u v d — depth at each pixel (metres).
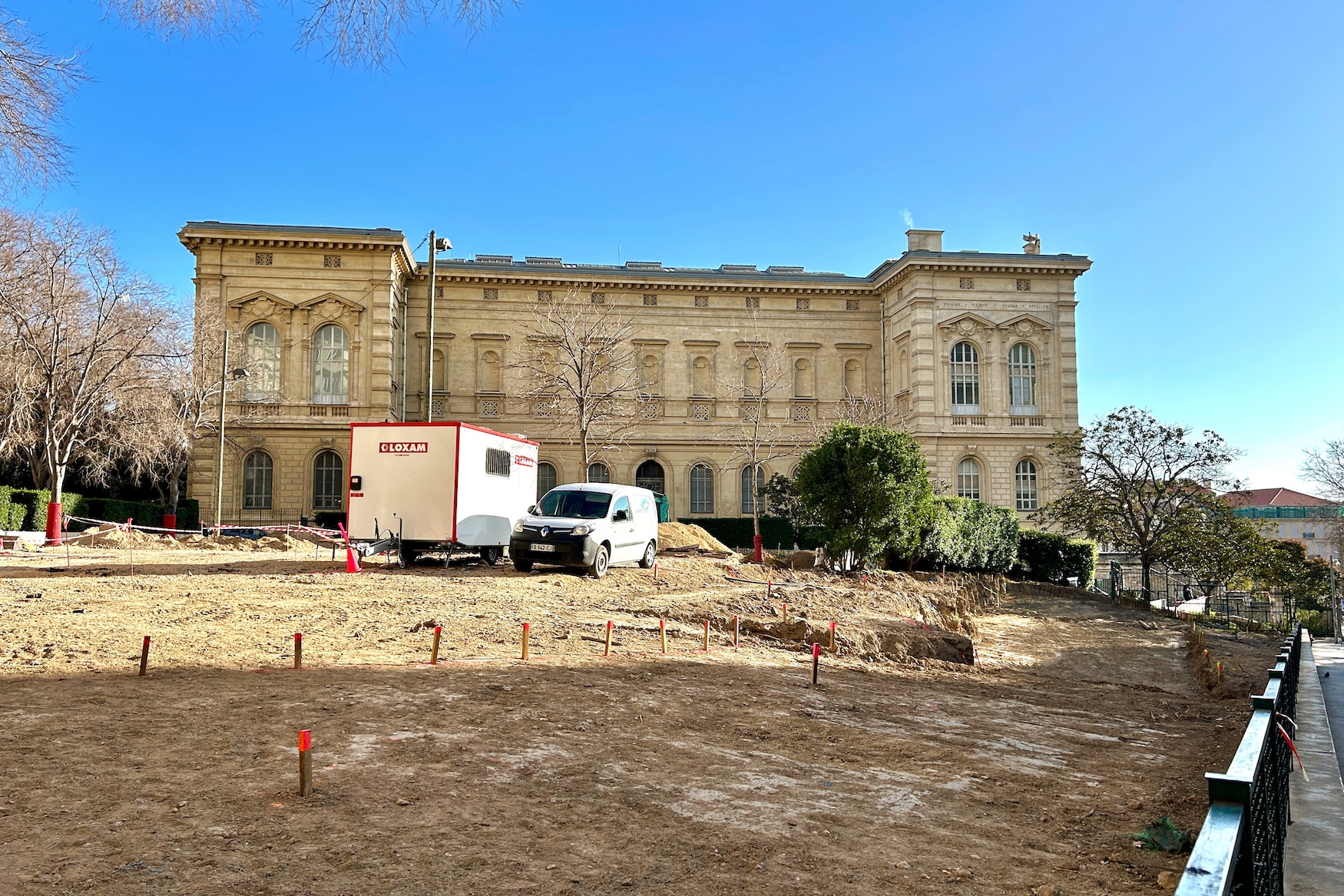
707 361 53.06
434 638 11.27
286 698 8.95
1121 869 5.71
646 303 52.78
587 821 6.09
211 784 6.39
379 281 46.28
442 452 21.31
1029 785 7.76
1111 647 24.47
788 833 6.09
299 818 5.82
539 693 9.84
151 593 15.50
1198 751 9.93
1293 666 12.03
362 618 14.09
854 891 5.16
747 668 12.84
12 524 30.23
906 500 26.70
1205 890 2.60
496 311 51.38
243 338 45.56
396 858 5.27
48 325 31.45
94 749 7.04
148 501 40.44
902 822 6.50
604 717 9.07
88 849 5.18
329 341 46.38
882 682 13.20
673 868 5.36
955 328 50.03
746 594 20.14
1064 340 50.78
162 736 7.46
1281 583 42.50
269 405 45.22
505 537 23.83
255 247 45.88
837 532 26.62
